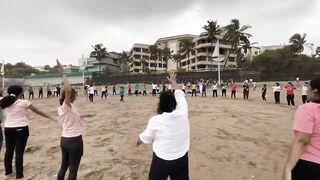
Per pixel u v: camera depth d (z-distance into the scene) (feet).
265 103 80.02
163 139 12.75
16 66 470.80
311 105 10.09
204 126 41.47
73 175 17.19
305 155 9.99
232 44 265.75
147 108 69.41
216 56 206.28
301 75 233.76
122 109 68.95
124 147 30.07
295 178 10.16
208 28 281.95
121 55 405.59
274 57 257.75
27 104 21.26
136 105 79.00
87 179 21.43
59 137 36.81
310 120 9.84
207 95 125.08
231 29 262.06
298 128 9.95
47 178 21.81
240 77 253.24
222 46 324.19
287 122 45.55
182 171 12.95
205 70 292.20
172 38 422.82
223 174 22.12
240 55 277.44
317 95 10.36
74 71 356.59
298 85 177.47
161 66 427.33
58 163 25.53
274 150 28.71
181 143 12.92
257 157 26.37
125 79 310.24
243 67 278.26
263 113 56.70
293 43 281.95
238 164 24.40
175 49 413.39
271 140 32.91
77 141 17.52
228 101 87.66
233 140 32.71
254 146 30.14
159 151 12.77
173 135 12.77
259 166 23.95
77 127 17.66
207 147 29.66
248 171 22.80
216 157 26.27
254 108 66.08
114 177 21.75
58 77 332.19
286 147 29.89
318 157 9.86
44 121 51.49
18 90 21.27
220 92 145.59
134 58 412.16
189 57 362.12
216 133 36.52
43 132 40.73
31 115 61.36
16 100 21.09
